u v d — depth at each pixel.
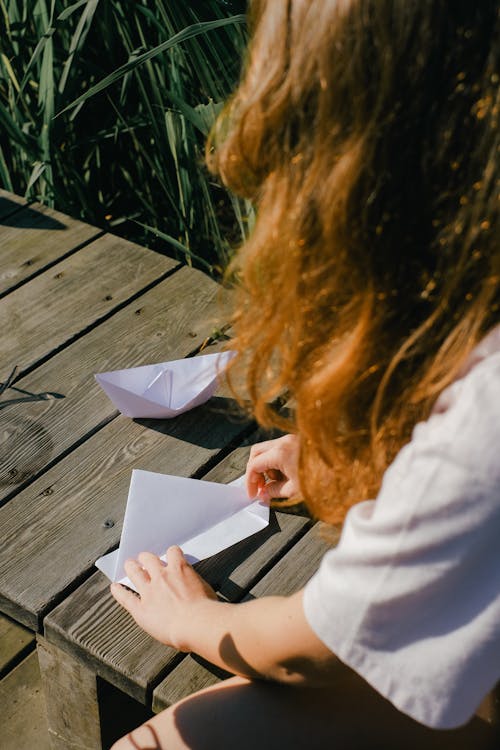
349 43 0.70
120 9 2.25
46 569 1.27
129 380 1.53
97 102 2.48
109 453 1.46
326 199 0.74
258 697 0.96
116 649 1.18
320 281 0.79
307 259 0.79
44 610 1.22
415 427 0.73
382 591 0.69
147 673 1.15
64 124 2.37
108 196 2.65
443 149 0.70
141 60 1.97
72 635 1.19
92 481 1.41
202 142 2.30
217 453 1.46
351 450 0.87
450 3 0.68
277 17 0.74
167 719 0.99
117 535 1.33
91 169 2.57
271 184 0.80
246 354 1.58
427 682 0.70
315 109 0.74
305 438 0.97
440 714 0.70
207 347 1.68
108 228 2.58
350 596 0.71
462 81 0.69
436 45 0.68
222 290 1.56
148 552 1.21
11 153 2.56
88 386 1.60
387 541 0.68
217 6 2.08
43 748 1.70
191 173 2.29
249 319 0.92
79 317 1.76
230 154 0.83
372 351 0.78
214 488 1.37
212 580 1.25
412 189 0.72
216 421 1.51
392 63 0.69
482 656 0.68
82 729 1.36
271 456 1.31
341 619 0.71
